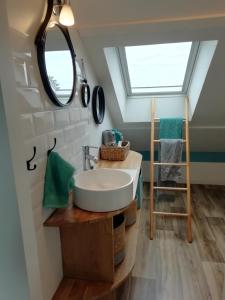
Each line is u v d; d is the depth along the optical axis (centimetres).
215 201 309
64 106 126
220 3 132
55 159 109
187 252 207
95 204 113
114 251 134
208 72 203
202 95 235
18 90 84
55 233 120
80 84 160
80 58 161
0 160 78
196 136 316
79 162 157
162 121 272
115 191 113
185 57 250
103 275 128
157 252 208
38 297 99
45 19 101
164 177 288
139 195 214
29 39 92
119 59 243
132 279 177
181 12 140
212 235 233
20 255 87
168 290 167
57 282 124
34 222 97
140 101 302
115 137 249
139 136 333
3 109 74
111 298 141
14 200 81
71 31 144
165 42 168
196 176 367
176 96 297
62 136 127
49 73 106
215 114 269
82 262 128
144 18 146
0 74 72
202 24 147
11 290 92
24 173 86
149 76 282
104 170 150
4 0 74
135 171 190
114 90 231
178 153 268
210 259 198
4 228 85
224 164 356
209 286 169
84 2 132
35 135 97
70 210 117
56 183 109
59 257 126
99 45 171
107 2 132
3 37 74
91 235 123
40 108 101
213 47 180
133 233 171
